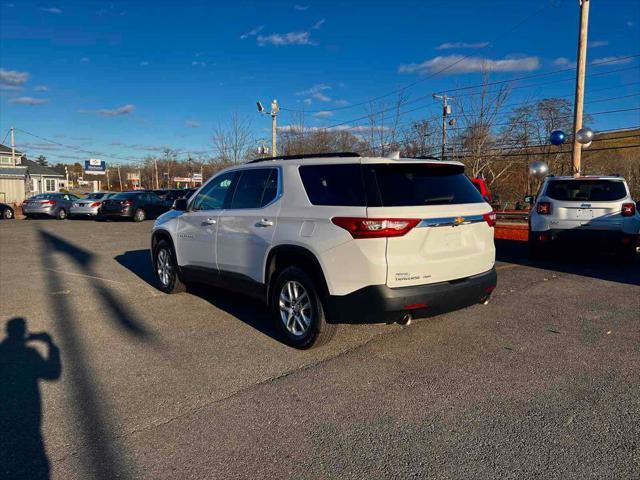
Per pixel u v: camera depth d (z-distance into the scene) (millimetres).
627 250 8633
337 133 29547
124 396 3613
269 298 4863
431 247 4102
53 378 3949
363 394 3607
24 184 39188
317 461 2764
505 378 3857
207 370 4102
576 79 15227
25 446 2932
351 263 3990
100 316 5777
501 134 27109
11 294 6965
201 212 5980
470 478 2584
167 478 2623
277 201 4789
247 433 3078
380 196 4008
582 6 14891
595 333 4969
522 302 6246
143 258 10586
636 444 2871
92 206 23609
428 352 4461
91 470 2693
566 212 8914
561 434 3000
